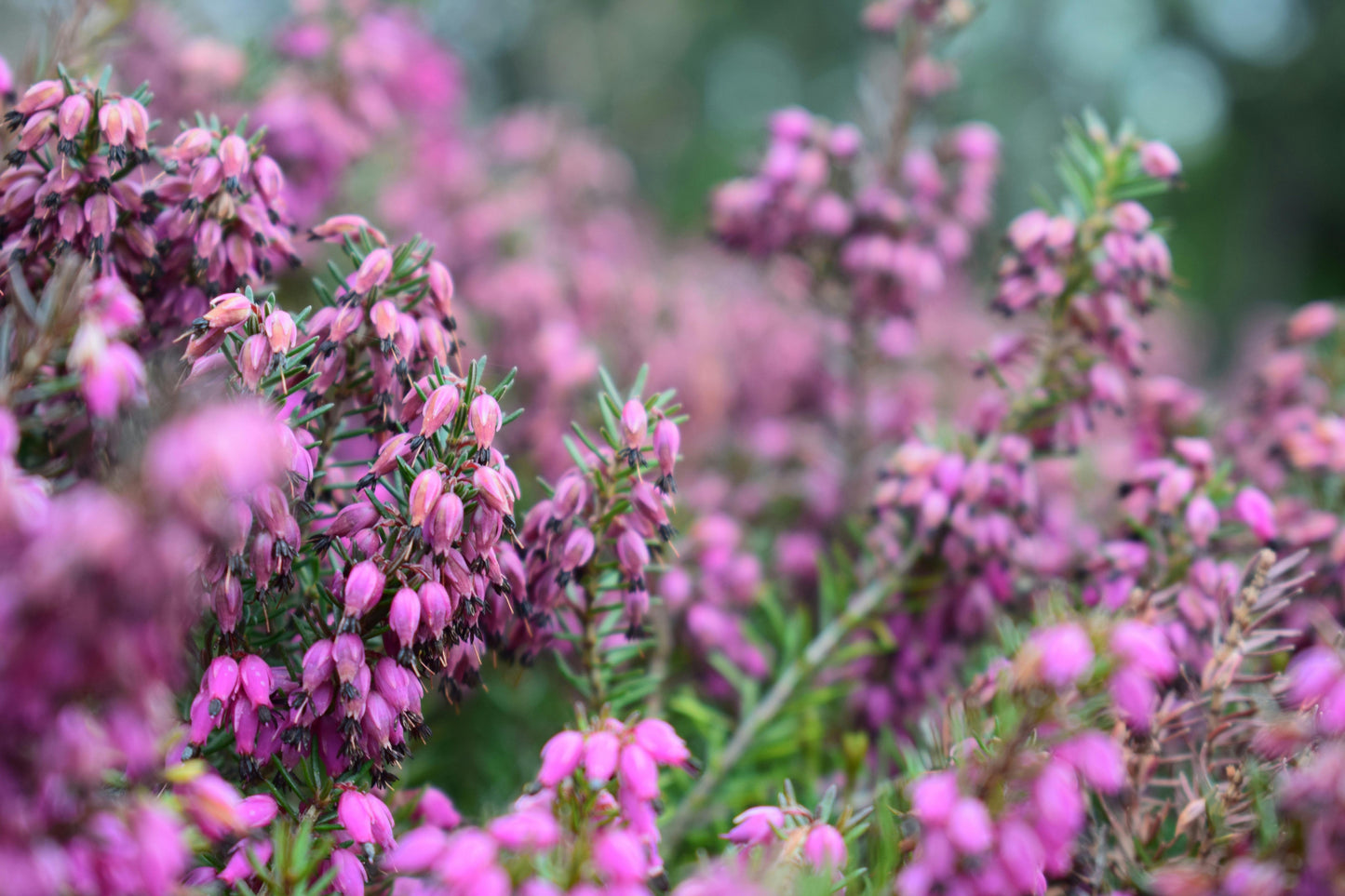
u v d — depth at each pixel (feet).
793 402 2.39
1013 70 8.19
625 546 1.31
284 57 1.98
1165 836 1.35
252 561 1.21
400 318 1.28
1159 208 8.17
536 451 1.78
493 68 6.09
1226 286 7.98
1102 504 1.74
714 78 8.41
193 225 1.29
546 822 1.20
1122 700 1.19
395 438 1.24
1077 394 1.47
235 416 1.11
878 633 1.48
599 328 2.42
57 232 1.27
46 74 1.40
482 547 1.24
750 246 1.83
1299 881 1.19
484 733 1.50
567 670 1.36
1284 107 8.04
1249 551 1.48
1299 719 1.23
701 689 1.51
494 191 2.61
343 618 1.22
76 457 1.24
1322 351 1.62
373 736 1.22
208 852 1.23
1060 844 1.19
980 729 1.28
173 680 1.13
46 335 1.19
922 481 1.46
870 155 1.86
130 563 1.09
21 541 1.11
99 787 1.17
